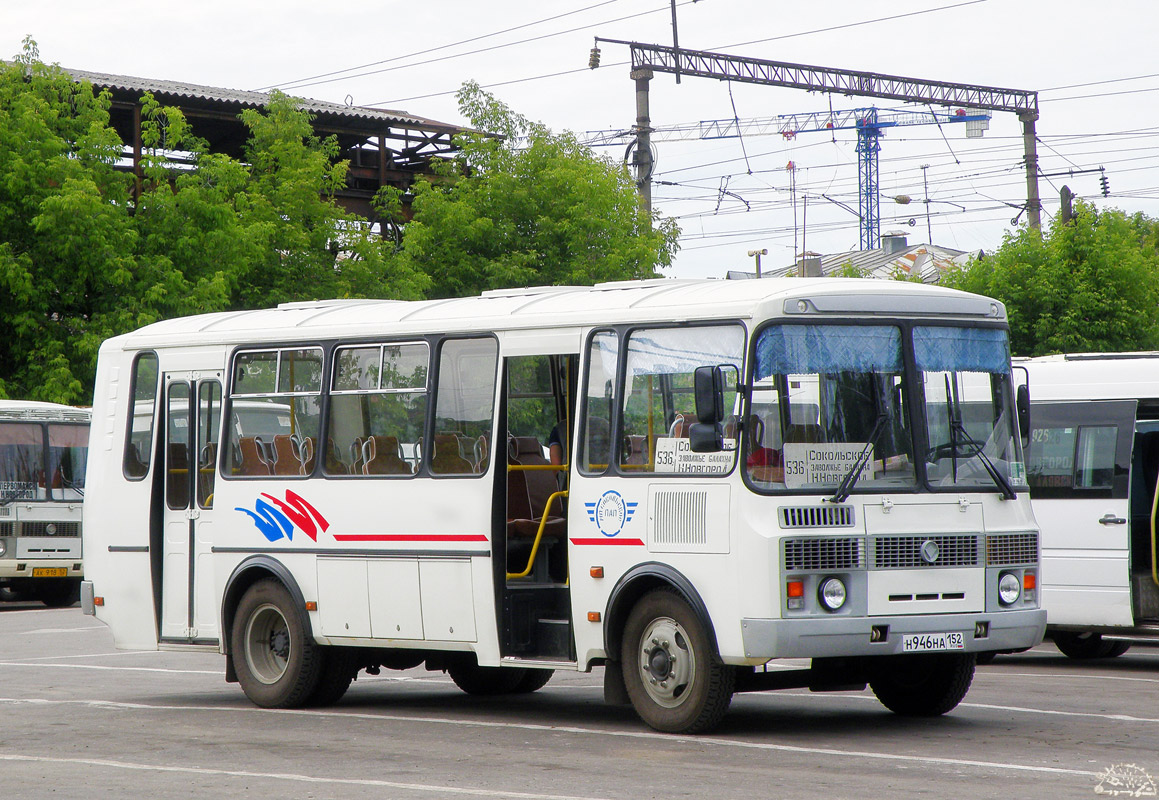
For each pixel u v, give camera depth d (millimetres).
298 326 30484
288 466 30109
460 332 27734
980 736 24375
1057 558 37031
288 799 19719
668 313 24922
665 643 24438
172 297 66875
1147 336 75625
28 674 37156
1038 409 37844
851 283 25250
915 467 24625
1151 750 22859
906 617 23953
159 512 32219
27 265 64812
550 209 82500
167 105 81438
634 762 22047
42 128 66438
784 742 23703
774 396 23766
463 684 32062
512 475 27422
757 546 23109
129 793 20359
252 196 74938
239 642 30312
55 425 60812
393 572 28141
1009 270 77562
